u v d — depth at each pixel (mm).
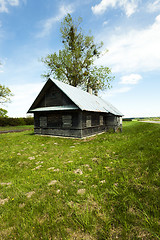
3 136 14938
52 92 14117
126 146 7172
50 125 14039
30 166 5891
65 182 3848
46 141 11188
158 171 3592
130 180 3457
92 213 2455
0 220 2584
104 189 3211
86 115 13031
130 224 2107
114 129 17250
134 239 1862
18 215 2650
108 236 1957
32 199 3152
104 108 16766
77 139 11867
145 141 7156
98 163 5215
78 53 25625
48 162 6078
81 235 2047
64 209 2660
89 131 13555
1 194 3637
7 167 5918
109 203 2682
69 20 24406
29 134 16062
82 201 2863
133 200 2639
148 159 4547
